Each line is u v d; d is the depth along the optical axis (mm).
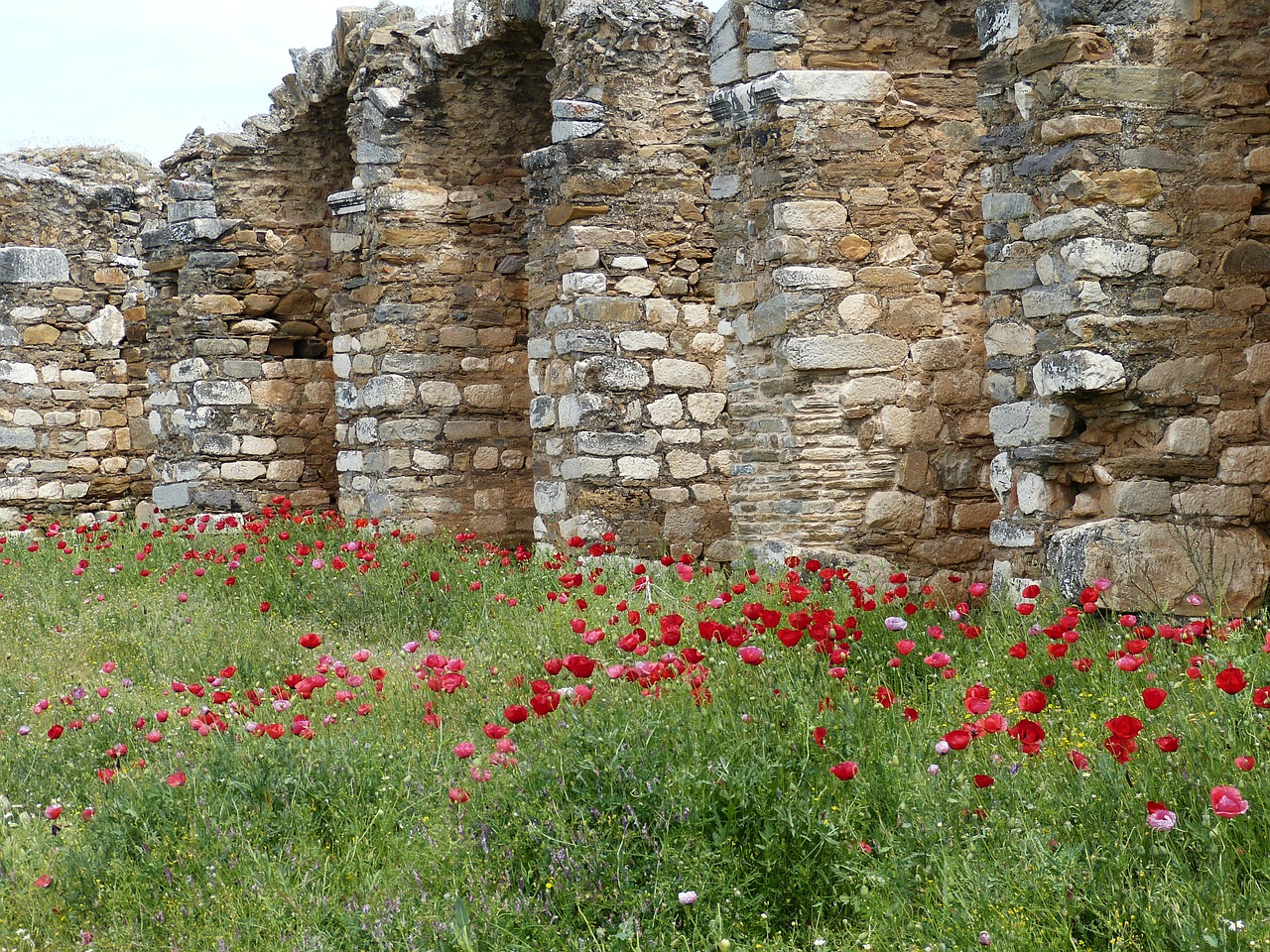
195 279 15102
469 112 13312
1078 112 6777
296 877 4574
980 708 4277
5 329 17078
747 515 9383
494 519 13406
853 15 8953
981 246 9000
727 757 4621
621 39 11156
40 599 9750
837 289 8727
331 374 15523
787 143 8750
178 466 15242
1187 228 6867
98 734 6355
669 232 11242
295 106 14961
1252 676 4930
